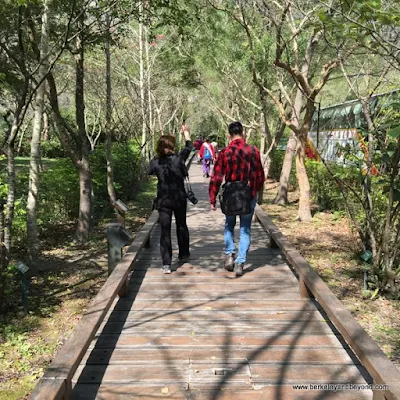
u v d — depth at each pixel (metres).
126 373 3.51
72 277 6.96
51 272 7.17
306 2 8.23
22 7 6.26
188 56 16.61
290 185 17.38
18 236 8.39
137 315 4.61
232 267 5.91
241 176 5.49
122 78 17.81
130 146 16.38
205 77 19.72
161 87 20.92
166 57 17.14
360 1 4.34
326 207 12.05
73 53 8.97
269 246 7.31
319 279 4.58
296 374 3.47
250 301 4.98
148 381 3.39
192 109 37.06
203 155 20.88
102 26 8.64
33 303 5.88
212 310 4.72
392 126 5.79
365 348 3.08
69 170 11.09
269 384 3.34
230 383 3.35
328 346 3.92
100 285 6.59
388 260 5.75
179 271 6.04
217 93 22.00
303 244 8.52
